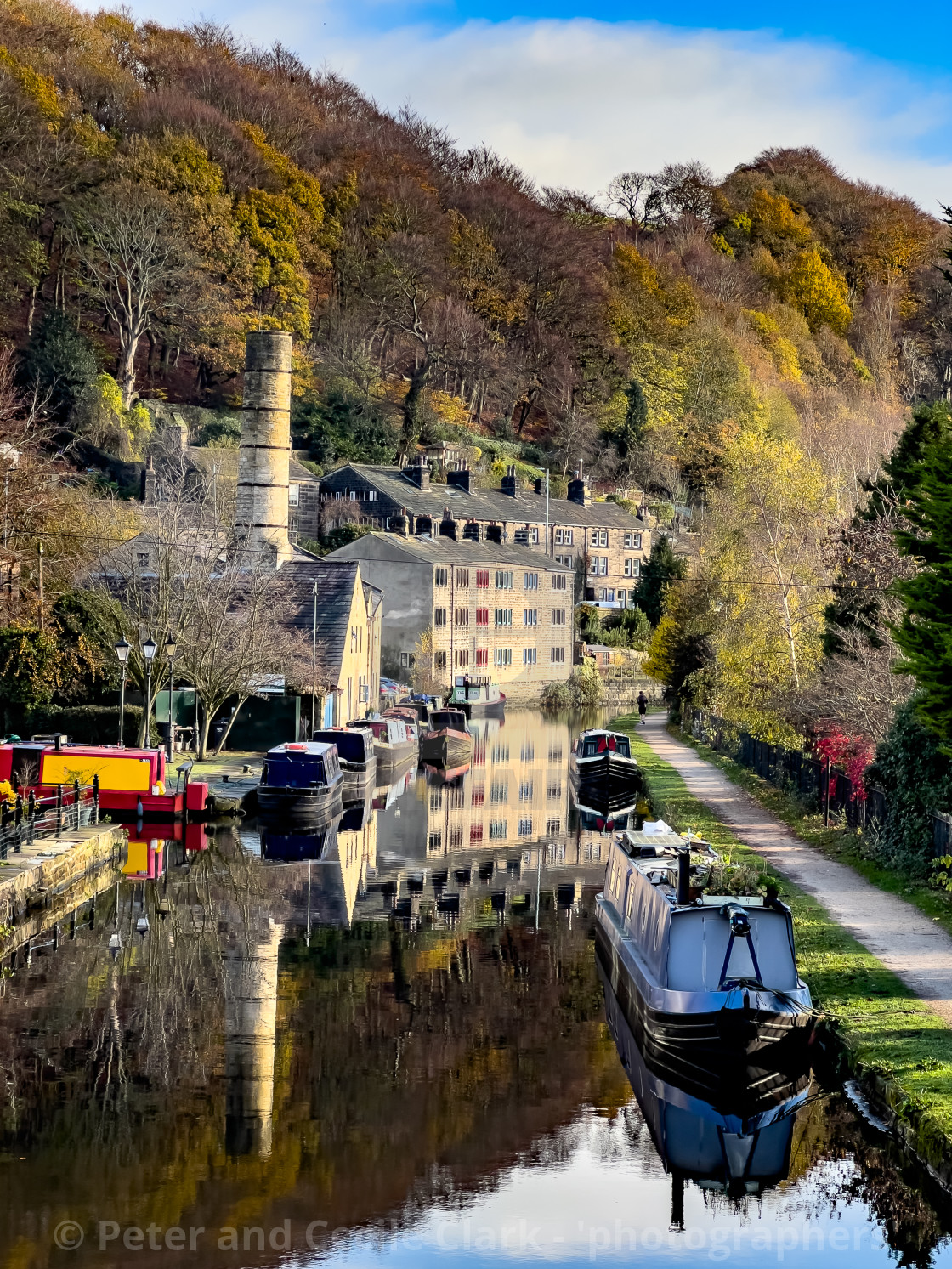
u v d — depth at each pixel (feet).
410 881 147.02
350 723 246.06
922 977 87.61
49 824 145.79
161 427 414.00
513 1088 86.48
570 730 339.36
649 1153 77.56
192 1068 88.48
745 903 86.38
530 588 418.10
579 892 143.02
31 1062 88.94
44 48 476.95
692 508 526.16
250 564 248.93
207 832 168.96
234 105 527.40
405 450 470.39
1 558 191.62
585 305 554.87
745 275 641.81
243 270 459.32
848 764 146.92
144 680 203.51
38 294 438.40
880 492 185.47
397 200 536.42
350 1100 84.12
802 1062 81.41
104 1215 69.51
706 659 298.97
